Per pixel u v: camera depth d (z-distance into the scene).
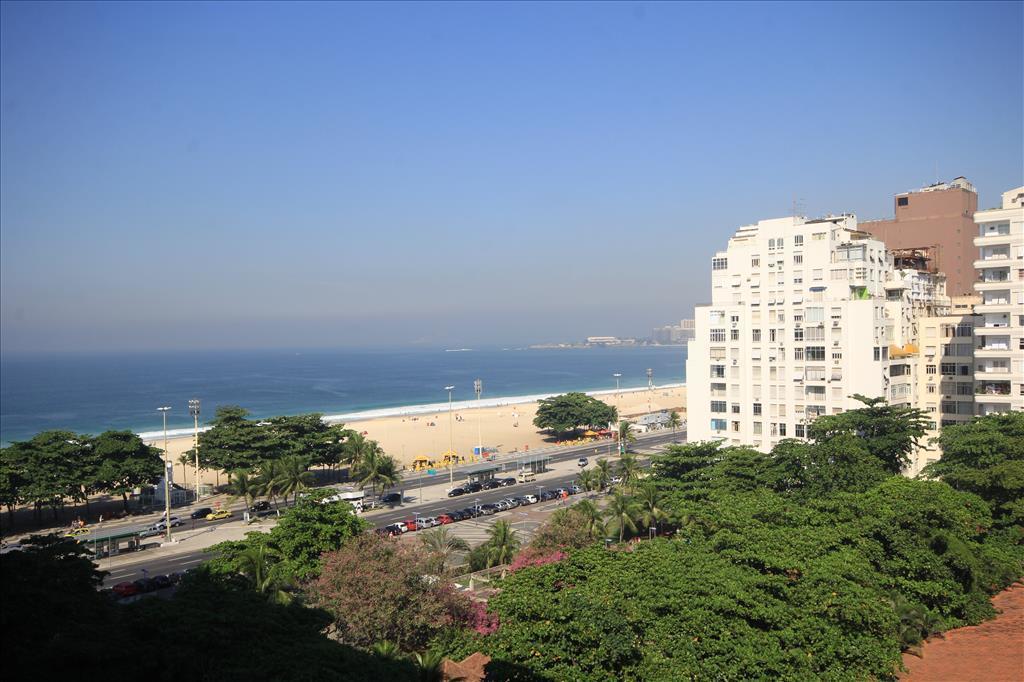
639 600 49.81
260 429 143.00
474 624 62.06
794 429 116.12
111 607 43.50
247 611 46.06
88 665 35.94
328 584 58.22
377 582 57.19
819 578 50.72
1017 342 102.06
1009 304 102.94
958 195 150.88
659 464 98.56
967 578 61.22
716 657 44.81
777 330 118.06
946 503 62.09
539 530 85.75
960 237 150.00
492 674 46.19
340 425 159.50
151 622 41.16
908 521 61.31
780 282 122.31
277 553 67.19
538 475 156.62
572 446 197.50
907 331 118.12
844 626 48.91
